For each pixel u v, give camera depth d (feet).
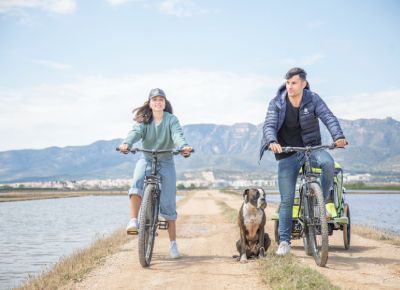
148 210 20.43
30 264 38.01
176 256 23.29
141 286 16.75
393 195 370.53
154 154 21.39
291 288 15.11
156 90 22.52
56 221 91.76
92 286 17.03
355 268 19.80
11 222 91.45
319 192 20.07
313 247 21.06
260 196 22.17
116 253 25.49
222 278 17.95
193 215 66.95
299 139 23.06
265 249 23.73
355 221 81.92
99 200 273.54
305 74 22.18
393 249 26.81
